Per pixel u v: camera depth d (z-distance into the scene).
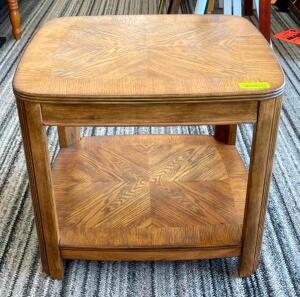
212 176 1.14
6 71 1.87
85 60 0.86
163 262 1.04
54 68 0.83
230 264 1.03
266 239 1.09
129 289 0.98
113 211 1.03
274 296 0.96
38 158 0.82
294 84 1.77
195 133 1.53
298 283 0.99
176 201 1.05
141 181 1.12
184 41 0.95
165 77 0.80
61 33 0.99
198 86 0.77
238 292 0.97
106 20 1.06
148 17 1.08
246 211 0.90
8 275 1.01
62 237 0.96
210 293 0.96
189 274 1.01
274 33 2.21
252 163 0.84
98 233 0.96
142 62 0.86
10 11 2.08
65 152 1.22
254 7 2.19
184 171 1.15
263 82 0.78
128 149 1.24
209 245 0.94
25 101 0.76
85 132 1.54
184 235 0.96
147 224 0.99
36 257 1.05
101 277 1.00
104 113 0.77
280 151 1.40
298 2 2.40
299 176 1.30
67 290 0.97
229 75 0.81
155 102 0.75
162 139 1.28
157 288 0.98
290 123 1.54
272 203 1.20
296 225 1.13
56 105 0.76
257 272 1.01
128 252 0.94
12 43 2.12
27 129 0.79
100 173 1.15
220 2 2.21
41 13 2.47
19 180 1.29
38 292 0.97
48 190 0.86
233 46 0.92
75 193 1.08
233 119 0.79
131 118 0.78
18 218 1.16
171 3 2.13
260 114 0.78
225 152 1.23
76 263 1.04
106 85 0.77
